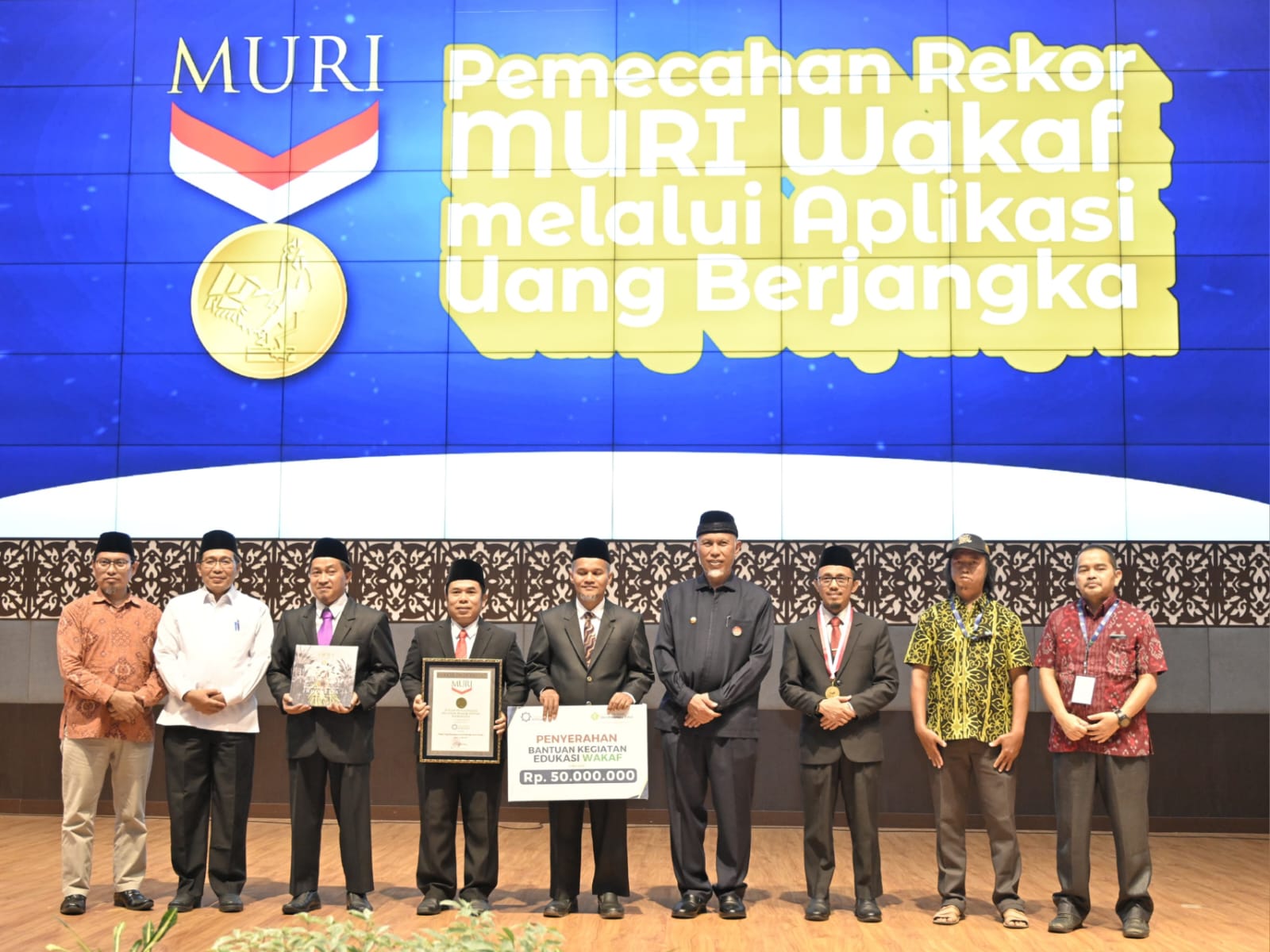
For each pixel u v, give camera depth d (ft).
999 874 16.01
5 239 25.08
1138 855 15.29
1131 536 23.62
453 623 16.70
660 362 24.40
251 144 25.11
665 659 16.35
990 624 16.21
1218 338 23.86
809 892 16.08
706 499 24.09
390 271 24.79
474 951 6.87
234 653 16.35
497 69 25.11
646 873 18.98
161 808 23.79
